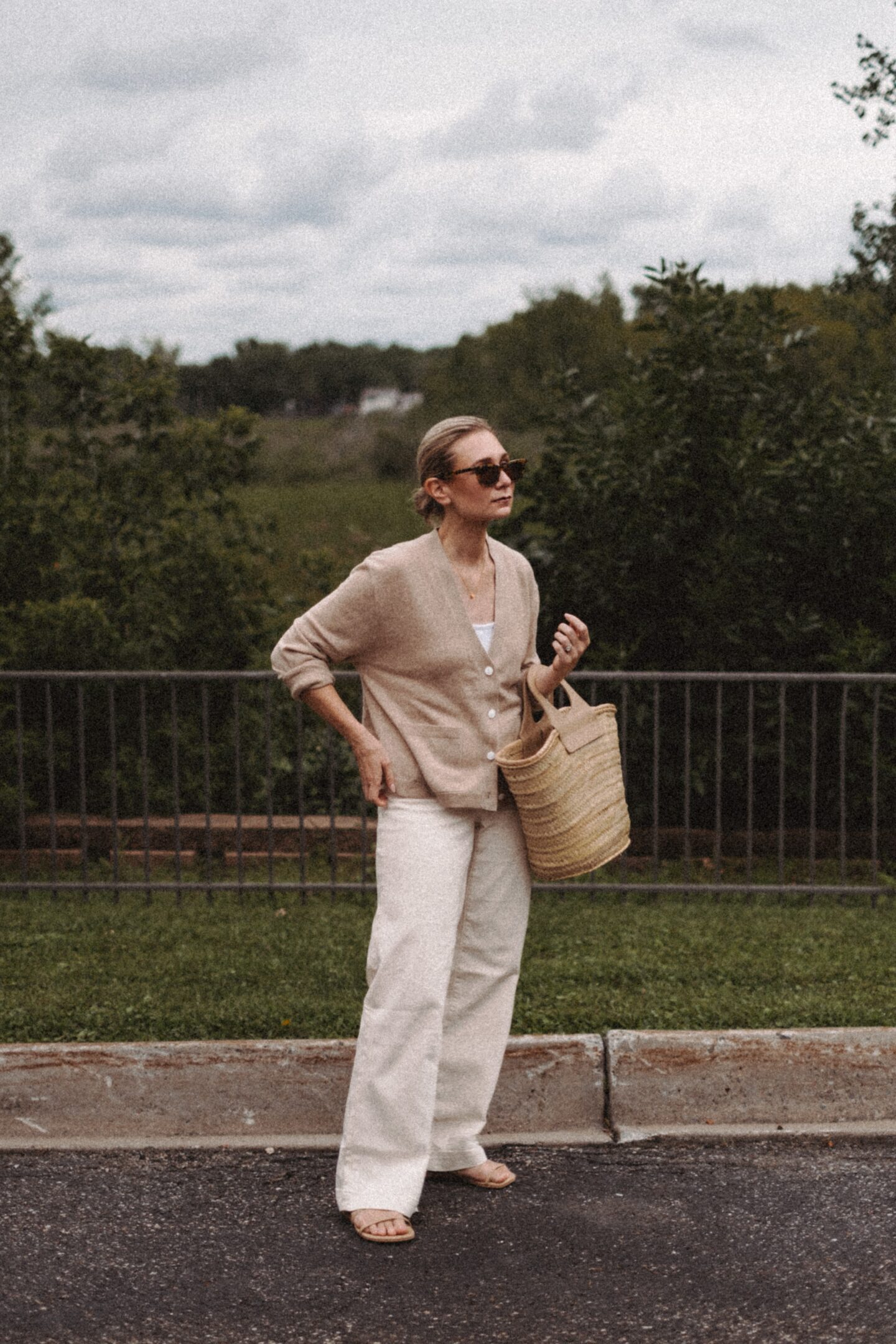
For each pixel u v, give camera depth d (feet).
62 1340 9.66
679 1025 14.08
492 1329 9.80
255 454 25.89
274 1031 14.01
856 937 18.13
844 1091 13.55
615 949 17.37
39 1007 14.69
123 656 24.40
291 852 24.13
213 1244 11.10
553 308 124.57
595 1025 14.08
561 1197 11.90
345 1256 10.89
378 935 11.22
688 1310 10.03
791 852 24.75
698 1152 12.81
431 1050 11.19
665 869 24.02
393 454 142.10
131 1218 11.56
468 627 11.15
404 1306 10.12
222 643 25.50
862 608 24.61
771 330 25.26
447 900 11.19
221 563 25.12
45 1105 13.28
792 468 24.26
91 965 16.60
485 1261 10.80
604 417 25.70
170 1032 13.99
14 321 24.71
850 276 30.99
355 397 354.95
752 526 24.40
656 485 24.40
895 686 23.73
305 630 11.30
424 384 151.23
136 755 24.57
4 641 24.08
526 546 25.46
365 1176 11.21
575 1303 10.14
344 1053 13.39
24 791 22.75
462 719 11.20
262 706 25.99
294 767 26.37
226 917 19.52
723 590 23.54
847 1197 11.85
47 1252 10.96
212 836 23.79
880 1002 14.87
